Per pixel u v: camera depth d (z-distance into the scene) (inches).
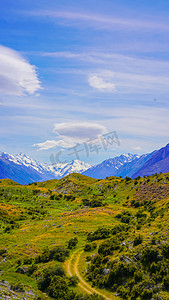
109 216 4648.1
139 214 4564.5
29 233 3624.5
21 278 1967.3
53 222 4379.9
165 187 6294.3
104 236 3061.0
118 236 2477.9
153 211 4985.2
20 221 4776.1
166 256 1691.7
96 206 6240.2
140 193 6830.7
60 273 1931.6
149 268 1647.4
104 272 1828.2
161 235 2046.0
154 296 1403.8
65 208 6412.4
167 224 2635.3
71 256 2466.8
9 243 3051.2
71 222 4148.6
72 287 1739.7
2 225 4210.1
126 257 1836.9
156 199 5895.7
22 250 2642.7
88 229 3565.5
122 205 6368.1
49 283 1804.9
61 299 1542.8
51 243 2925.7
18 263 2313.0
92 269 1996.8
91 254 2449.6
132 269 1674.5
